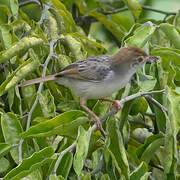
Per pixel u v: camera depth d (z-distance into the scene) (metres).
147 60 11.07
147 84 10.88
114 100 10.70
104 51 13.89
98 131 9.96
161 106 10.50
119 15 15.38
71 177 9.77
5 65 11.13
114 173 9.55
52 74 11.59
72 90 11.20
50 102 10.20
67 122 9.09
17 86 10.39
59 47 11.57
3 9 12.64
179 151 11.32
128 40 11.50
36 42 10.76
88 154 10.13
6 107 10.88
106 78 10.88
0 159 9.54
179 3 16.11
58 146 9.96
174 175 9.84
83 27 15.28
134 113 11.49
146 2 16.25
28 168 8.48
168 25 11.71
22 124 10.34
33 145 9.91
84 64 10.96
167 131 9.74
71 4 14.81
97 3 15.42
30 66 10.12
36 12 14.38
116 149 9.49
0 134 9.83
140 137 12.23
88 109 10.82
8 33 11.22
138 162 10.51
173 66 11.95
